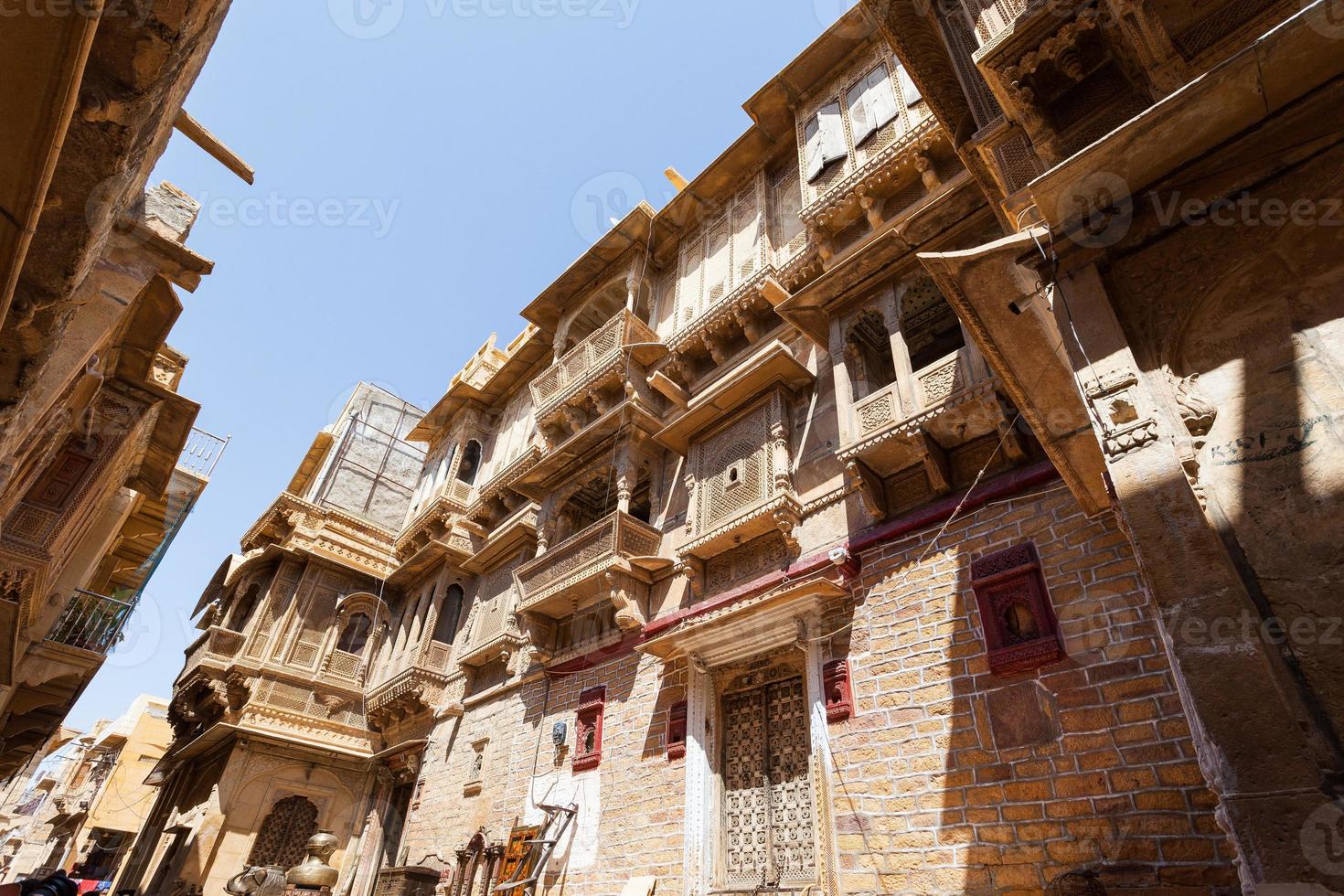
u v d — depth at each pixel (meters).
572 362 12.91
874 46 10.38
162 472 10.77
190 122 6.30
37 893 6.52
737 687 7.86
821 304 8.46
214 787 14.85
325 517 18.98
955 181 8.29
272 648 16.58
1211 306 3.58
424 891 9.91
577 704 9.88
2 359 3.95
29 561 7.87
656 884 7.19
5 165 2.79
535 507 13.16
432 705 13.77
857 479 7.23
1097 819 4.62
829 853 5.96
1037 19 4.69
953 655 5.94
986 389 6.39
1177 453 3.26
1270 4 3.89
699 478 9.48
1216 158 3.68
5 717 12.33
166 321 7.94
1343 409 3.00
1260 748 2.53
